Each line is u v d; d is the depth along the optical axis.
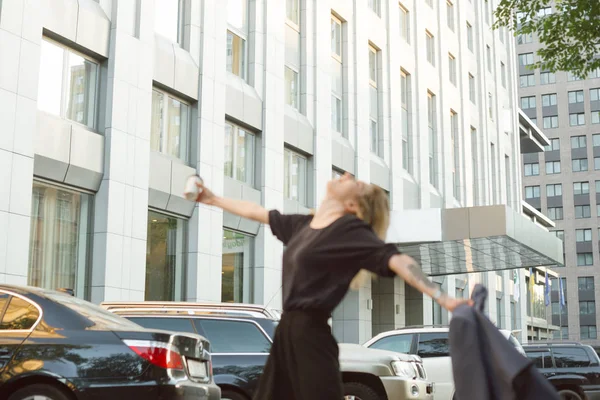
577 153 124.12
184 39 21.31
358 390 11.06
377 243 3.46
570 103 125.50
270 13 24.88
